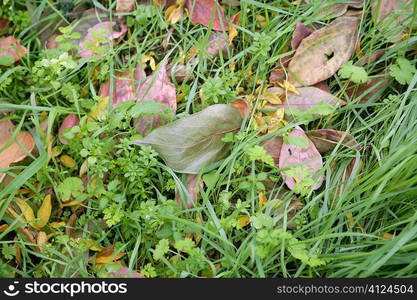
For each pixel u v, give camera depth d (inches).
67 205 24.2
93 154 24.0
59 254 23.3
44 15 27.0
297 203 24.1
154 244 23.8
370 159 24.7
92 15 26.8
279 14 27.2
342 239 23.9
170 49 26.6
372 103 25.5
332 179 24.7
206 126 24.2
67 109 25.0
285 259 23.7
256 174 24.8
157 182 24.7
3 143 24.5
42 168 24.2
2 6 26.6
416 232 22.1
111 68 25.4
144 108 24.1
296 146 24.6
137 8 26.5
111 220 23.4
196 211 24.1
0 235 23.1
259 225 23.1
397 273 22.7
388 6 26.4
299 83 25.7
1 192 23.2
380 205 23.8
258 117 25.3
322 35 26.0
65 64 25.1
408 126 24.7
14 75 25.7
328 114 25.3
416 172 24.0
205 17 26.7
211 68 26.1
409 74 25.4
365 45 26.5
